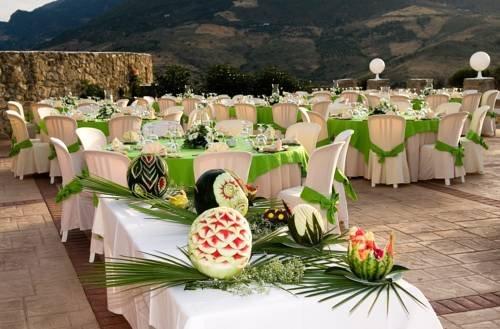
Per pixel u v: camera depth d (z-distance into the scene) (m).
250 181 4.99
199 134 5.45
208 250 2.11
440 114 8.52
